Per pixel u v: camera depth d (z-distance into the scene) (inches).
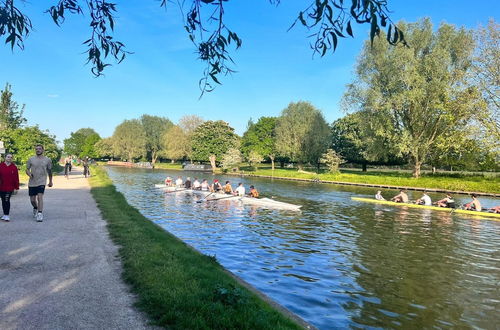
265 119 3191.4
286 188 1630.2
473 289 372.8
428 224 759.7
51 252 305.0
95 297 213.2
